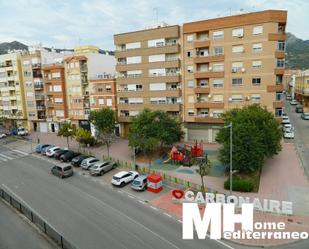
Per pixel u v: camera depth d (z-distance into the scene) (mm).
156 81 49406
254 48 42031
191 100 48188
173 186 30234
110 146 49969
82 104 60188
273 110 42406
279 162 36156
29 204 26547
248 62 42688
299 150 41438
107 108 49812
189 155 37875
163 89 49156
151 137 38656
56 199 27656
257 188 28125
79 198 27750
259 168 31781
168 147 44875
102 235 20359
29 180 34031
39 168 39188
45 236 19172
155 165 37781
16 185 32344
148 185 29219
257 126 32094
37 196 28609
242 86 43594
